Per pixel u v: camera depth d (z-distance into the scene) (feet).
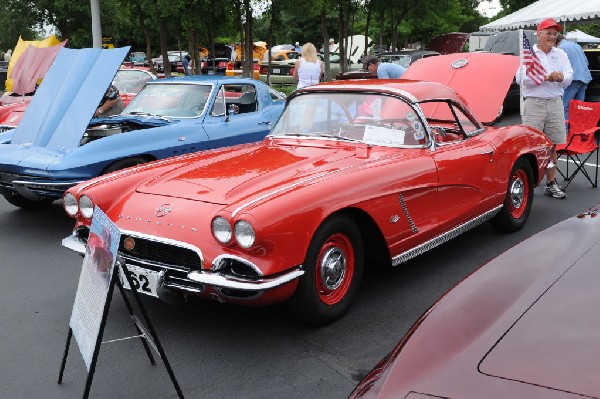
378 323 13.34
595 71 39.96
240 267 11.83
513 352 5.95
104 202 13.76
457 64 20.20
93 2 40.40
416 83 16.84
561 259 7.69
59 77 23.89
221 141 24.00
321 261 12.76
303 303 12.46
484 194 17.02
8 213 23.93
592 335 6.05
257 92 26.50
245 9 60.29
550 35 22.34
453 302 7.14
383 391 5.93
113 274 9.40
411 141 15.40
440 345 6.32
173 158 15.98
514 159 18.28
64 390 11.09
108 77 21.93
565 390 5.35
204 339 12.82
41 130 22.53
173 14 59.00
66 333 13.43
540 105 22.85
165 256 12.43
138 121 23.45
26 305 14.99
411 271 16.46
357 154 14.90
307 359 11.88
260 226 11.21
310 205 12.03
